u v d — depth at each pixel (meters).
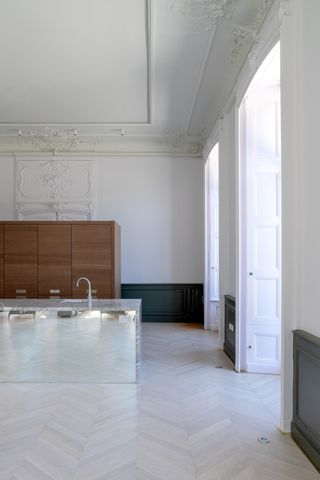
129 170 8.30
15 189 8.19
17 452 2.81
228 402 3.79
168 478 2.48
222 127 5.89
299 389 2.93
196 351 5.82
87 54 4.85
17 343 4.46
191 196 8.30
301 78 2.91
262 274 4.72
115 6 3.94
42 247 6.99
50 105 6.50
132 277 8.27
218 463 2.67
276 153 4.72
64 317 4.45
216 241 7.74
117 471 2.56
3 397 3.91
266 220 4.71
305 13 2.84
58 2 3.86
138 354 4.39
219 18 4.07
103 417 3.42
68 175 8.20
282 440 3.00
